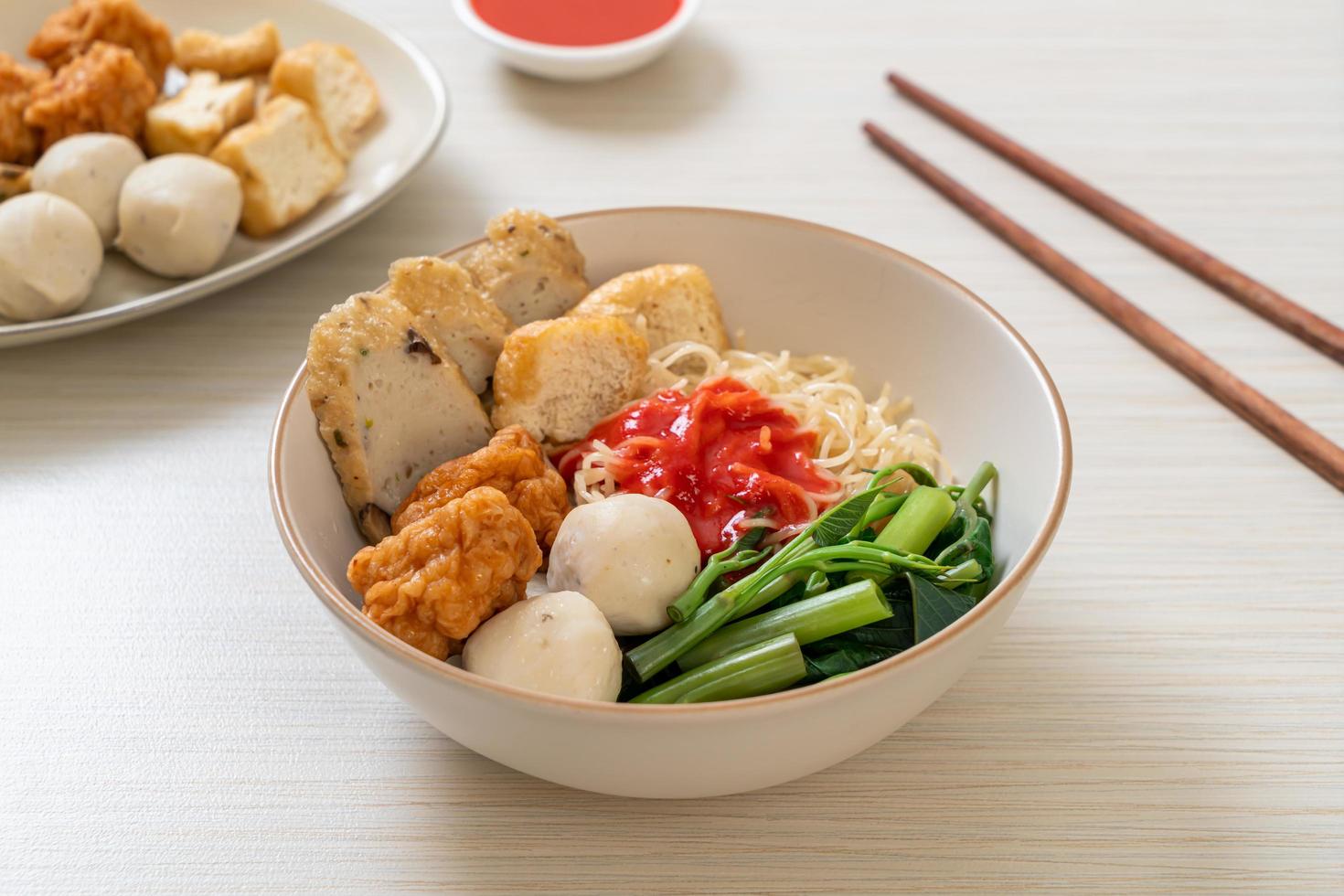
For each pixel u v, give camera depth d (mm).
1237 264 619
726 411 513
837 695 403
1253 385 568
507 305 533
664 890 434
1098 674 480
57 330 543
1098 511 526
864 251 528
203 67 666
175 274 594
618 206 646
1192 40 757
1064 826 446
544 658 434
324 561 467
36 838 444
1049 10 791
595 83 725
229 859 440
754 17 784
